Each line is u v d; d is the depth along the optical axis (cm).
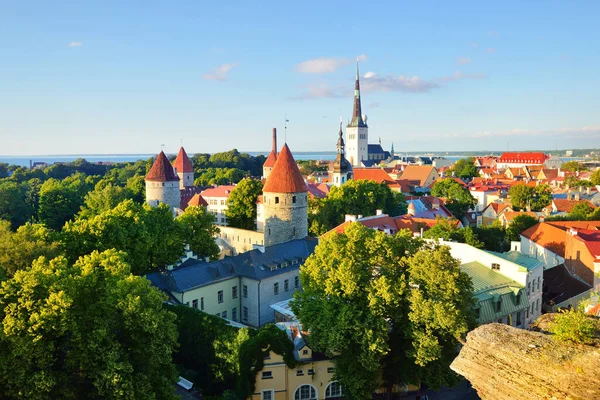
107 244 6375
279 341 4794
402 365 4691
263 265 6956
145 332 4003
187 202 14775
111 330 3991
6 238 5494
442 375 4506
